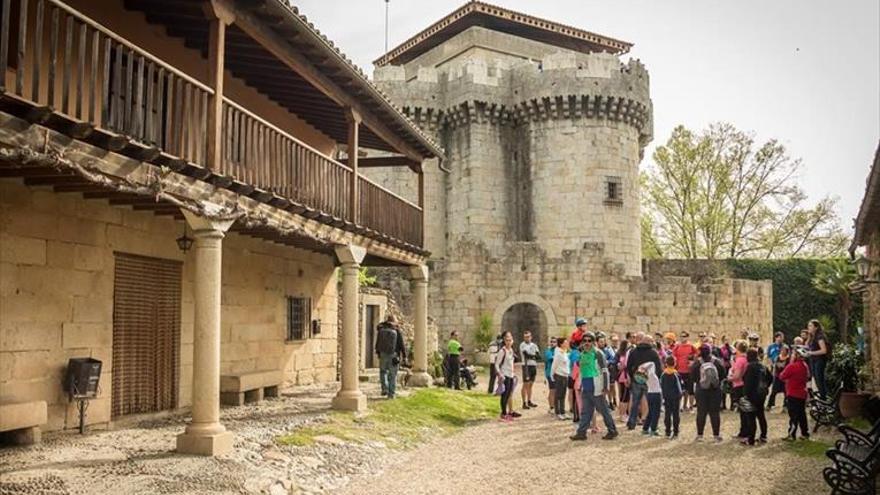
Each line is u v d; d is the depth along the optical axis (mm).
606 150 38438
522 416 17688
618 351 17922
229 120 10359
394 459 11859
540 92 38438
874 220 16297
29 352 9844
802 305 44125
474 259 33250
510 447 13328
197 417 9680
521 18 44562
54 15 7070
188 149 9297
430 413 16406
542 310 33406
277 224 11805
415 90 40094
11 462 8391
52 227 10266
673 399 14523
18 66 6570
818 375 16031
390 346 17328
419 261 20266
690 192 50656
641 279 33969
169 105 9008
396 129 17781
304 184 12977
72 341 10570
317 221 13523
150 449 9617
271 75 14625
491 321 32469
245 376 14523
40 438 9648
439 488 9906
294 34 11625
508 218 39750
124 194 10508
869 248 19344
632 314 33719
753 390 13539
